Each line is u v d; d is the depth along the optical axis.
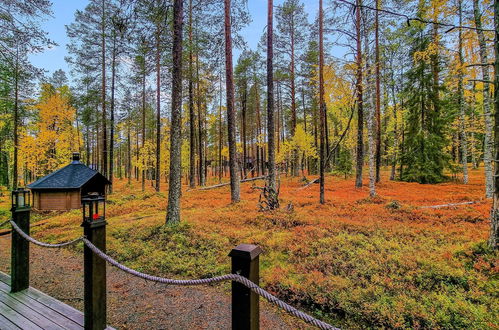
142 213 10.88
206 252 5.77
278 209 9.12
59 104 17.78
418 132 17.77
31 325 2.78
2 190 19.83
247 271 1.67
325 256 5.06
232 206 10.32
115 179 39.72
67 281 4.78
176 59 7.60
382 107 23.67
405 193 12.92
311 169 29.09
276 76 20.78
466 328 2.97
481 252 4.44
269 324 3.53
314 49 18.12
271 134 10.81
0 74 8.44
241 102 27.88
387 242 5.46
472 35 7.81
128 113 18.17
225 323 3.46
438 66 16.41
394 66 19.25
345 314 3.60
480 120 14.80
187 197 14.58
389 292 3.82
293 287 4.19
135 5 5.86
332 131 30.31
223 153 32.59
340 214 8.48
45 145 17.36
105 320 2.68
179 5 7.49
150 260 5.64
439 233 5.89
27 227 3.71
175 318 3.58
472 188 13.51
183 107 20.95
